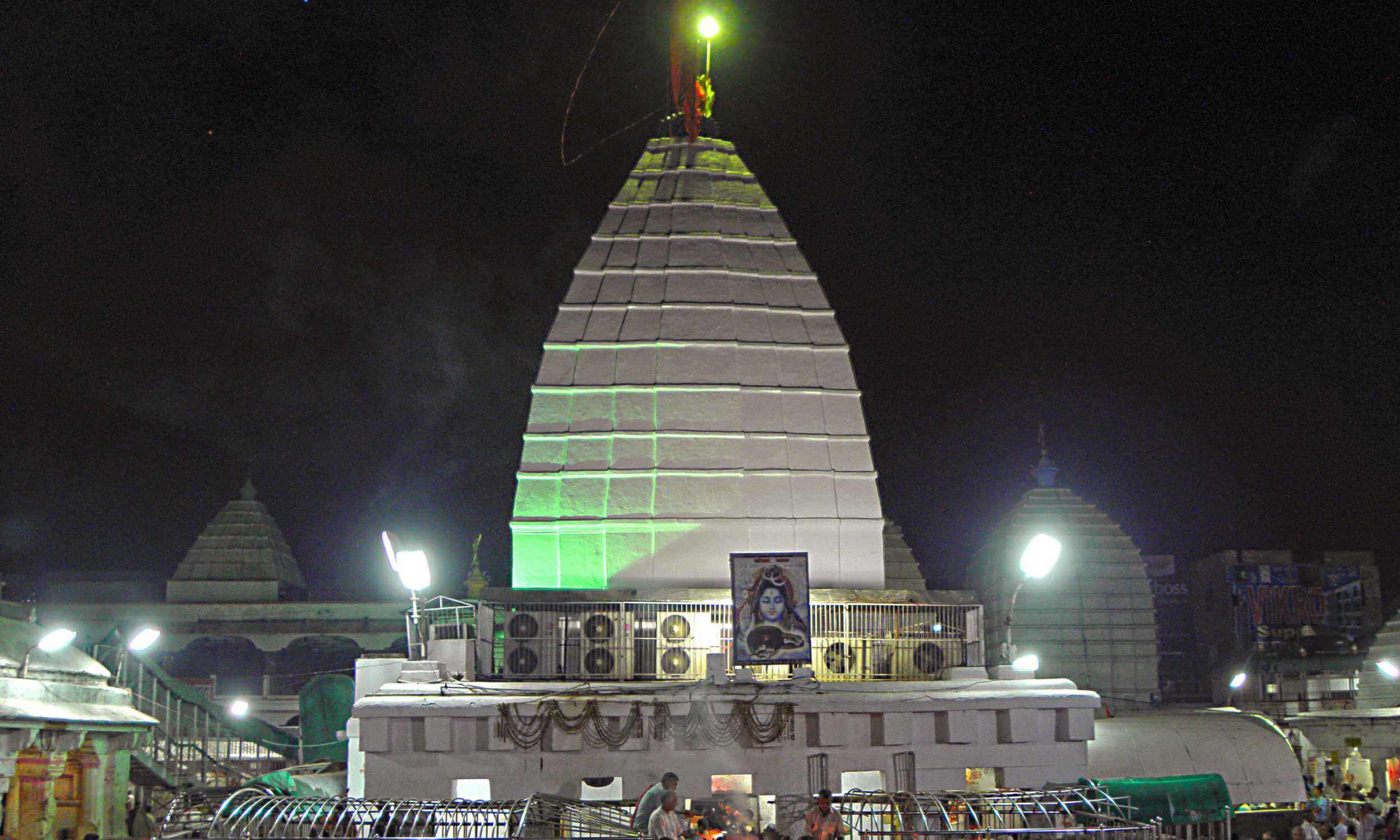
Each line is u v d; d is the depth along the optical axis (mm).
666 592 24234
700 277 27953
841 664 23938
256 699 54312
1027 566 23266
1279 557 67562
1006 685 22859
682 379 26891
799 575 22562
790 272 28625
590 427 26641
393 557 22422
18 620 30375
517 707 21047
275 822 16078
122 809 31422
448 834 17391
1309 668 54781
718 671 22016
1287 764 28750
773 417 26953
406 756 20859
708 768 21391
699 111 31453
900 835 16812
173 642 64250
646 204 29359
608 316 27656
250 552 69125
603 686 22047
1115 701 58219
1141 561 61344
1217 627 68062
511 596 23953
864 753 21797
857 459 27078
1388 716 42375
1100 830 16203
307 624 65188
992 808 17391
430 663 22078
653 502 25984
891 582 51219
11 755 25250
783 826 21156
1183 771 27969
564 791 20984
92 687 30344
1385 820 28578
